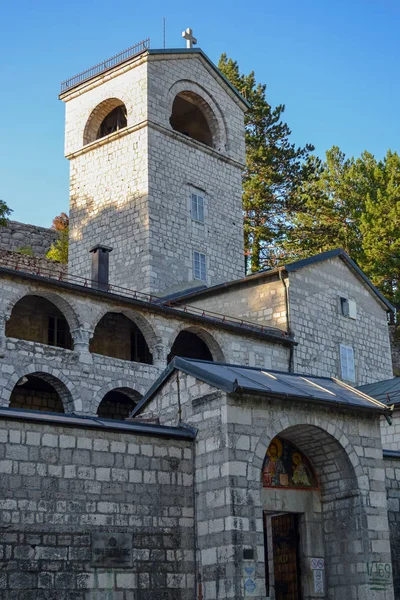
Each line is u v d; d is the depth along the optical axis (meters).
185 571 18.92
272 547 22.19
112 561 17.89
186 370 20.41
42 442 17.69
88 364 31.95
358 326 42.34
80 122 48.88
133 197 45.38
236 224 49.53
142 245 44.31
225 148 50.22
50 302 34.81
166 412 20.92
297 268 39.31
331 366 39.88
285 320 38.50
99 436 18.56
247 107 52.53
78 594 17.25
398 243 56.44
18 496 17.05
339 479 21.22
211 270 47.06
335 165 64.31
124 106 48.53
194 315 34.97
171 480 19.33
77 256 47.16
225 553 18.39
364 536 20.47
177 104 51.12
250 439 19.34
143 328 34.19
